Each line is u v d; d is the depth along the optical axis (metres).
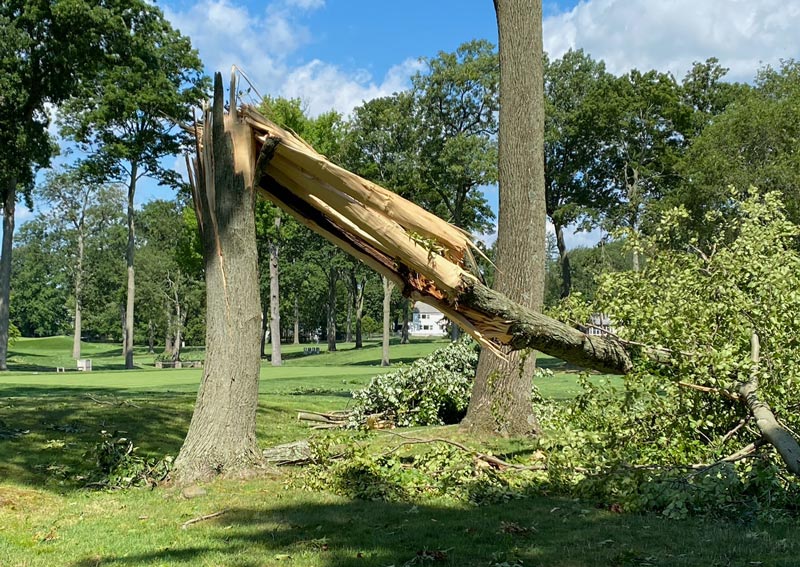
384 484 6.24
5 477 6.31
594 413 6.46
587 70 38.31
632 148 37.03
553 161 38.38
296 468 7.11
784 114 24.00
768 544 4.38
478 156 32.25
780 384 5.96
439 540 4.59
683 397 6.11
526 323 5.66
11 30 22.38
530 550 4.33
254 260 6.77
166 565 4.07
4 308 31.64
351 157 35.28
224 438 6.58
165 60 31.52
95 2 24.31
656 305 6.41
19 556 4.25
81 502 5.76
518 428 8.84
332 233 6.07
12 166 24.59
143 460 7.02
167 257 56.00
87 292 62.19
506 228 8.92
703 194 23.98
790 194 22.19
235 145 6.53
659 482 5.40
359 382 19.86
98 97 31.03
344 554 4.28
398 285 5.94
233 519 5.23
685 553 4.23
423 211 5.50
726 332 6.39
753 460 5.59
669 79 36.09
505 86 8.98
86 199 53.44
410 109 34.16
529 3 8.97
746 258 6.45
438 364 11.27
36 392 14.18
